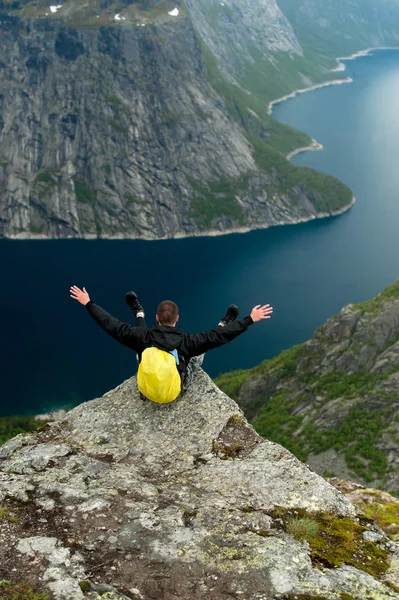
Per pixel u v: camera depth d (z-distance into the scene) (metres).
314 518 9.04
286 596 7.21
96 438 11.25
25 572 7.28
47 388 195.50
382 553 8.52
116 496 9.01
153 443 10.99
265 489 9.66
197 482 9.95
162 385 10.67
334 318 148.00
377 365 131.25
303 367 146.00
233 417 11.48
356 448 114.50
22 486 9.19
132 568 7.57
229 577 7.50
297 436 125.62
